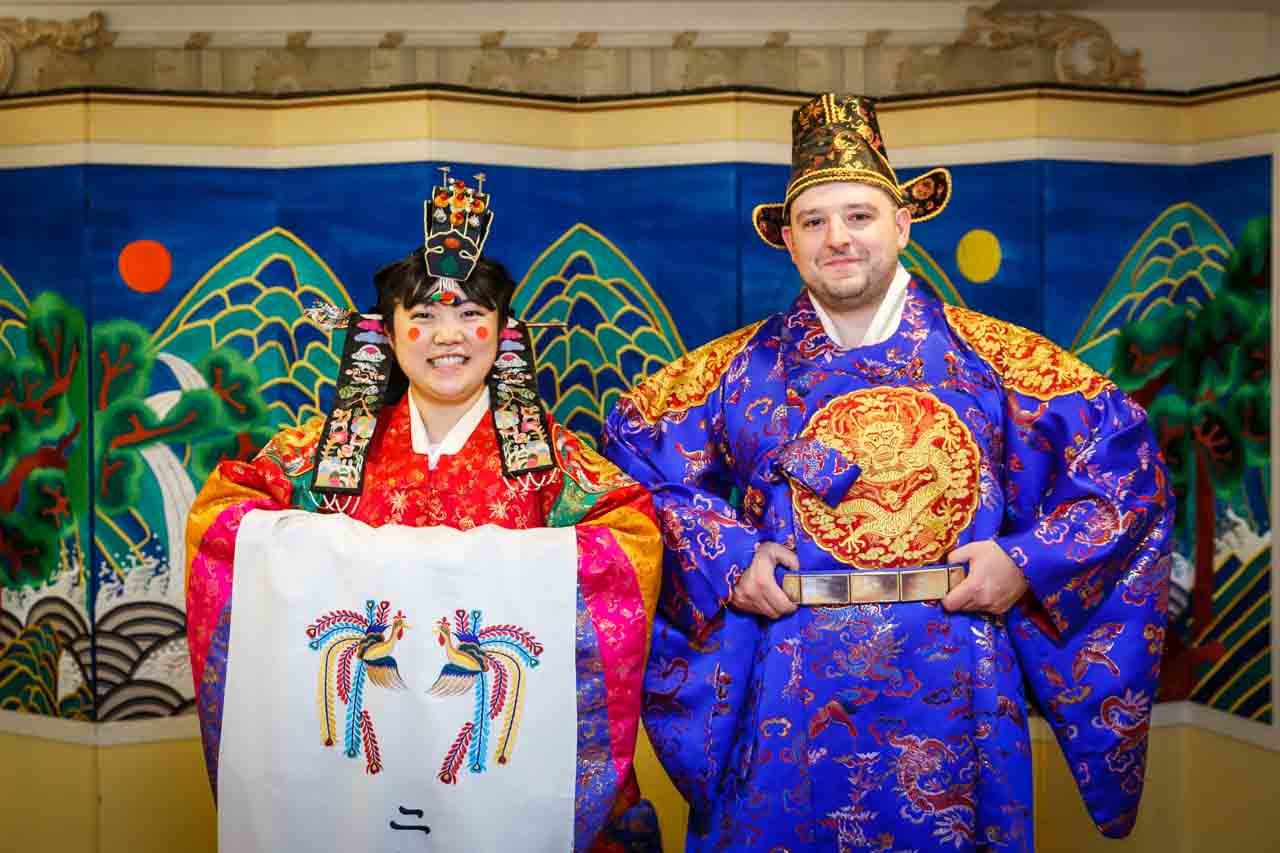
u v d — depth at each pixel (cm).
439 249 266
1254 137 344
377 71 409
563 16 412
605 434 296
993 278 360
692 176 354
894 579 265
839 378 275
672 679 279
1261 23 421
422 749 253
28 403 352
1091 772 281
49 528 351
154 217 347
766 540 273
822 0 416
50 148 345
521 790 254
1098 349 359
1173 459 366
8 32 401
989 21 416
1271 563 342
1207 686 361
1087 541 267
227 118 351
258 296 355
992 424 274
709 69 418
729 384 286
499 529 261
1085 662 279
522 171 354
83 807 350
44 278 348
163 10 403
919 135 366
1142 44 424
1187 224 364
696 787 277
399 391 279
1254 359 345
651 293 359
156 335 349
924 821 264
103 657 348
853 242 268
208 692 262
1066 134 355
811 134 275
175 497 352
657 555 266
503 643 255
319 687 255
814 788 267
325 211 351
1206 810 361
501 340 275
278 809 255
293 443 278
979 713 266
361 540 257
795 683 268
